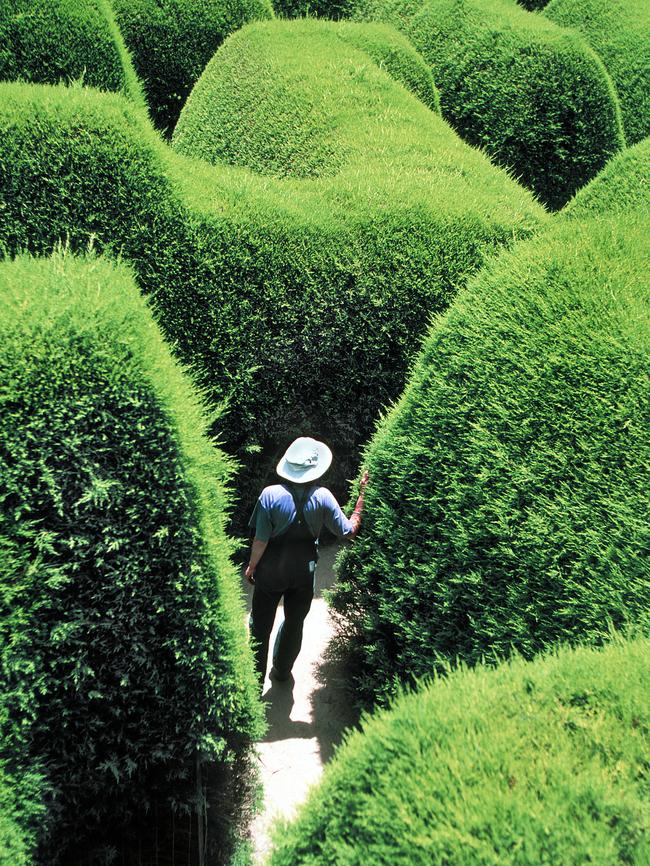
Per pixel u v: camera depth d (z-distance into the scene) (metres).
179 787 3.85
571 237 5.57
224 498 4.47
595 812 2.42
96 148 6.01
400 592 4.61
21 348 3.81
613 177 7.72
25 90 6.35
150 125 6.95
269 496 4.51
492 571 4.28
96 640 3.62
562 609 3.96
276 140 8.59
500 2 11.88
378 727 2.86
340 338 6.34
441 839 2.36
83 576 3.63
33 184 5.87
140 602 3.71
